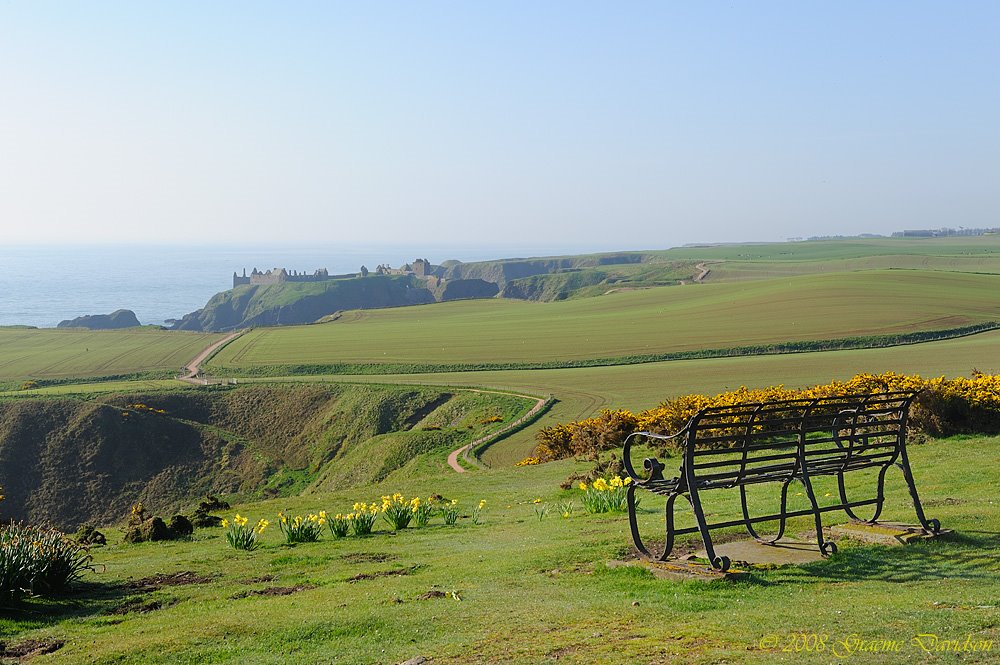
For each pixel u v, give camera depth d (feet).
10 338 500.33
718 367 270.05
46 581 32.07
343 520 47.39
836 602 23.09
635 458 68.74
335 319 629.10
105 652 23.38
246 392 307.17
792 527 34.91
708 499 45.93
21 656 23.88
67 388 321.73
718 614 22.48
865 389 75.77
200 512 56.65
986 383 67.31
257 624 25.16
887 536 31.37
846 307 391.86
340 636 23.50
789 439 65.67
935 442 60.90
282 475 245.45
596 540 34.65
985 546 29.07
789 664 17.63
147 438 258.98
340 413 274.98
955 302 392.47
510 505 55.16
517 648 20.65
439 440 209.67
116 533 53.93
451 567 32.89
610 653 19.49
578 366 315.58
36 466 242.78
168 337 498.28
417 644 22.09
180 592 32.37
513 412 233.35
